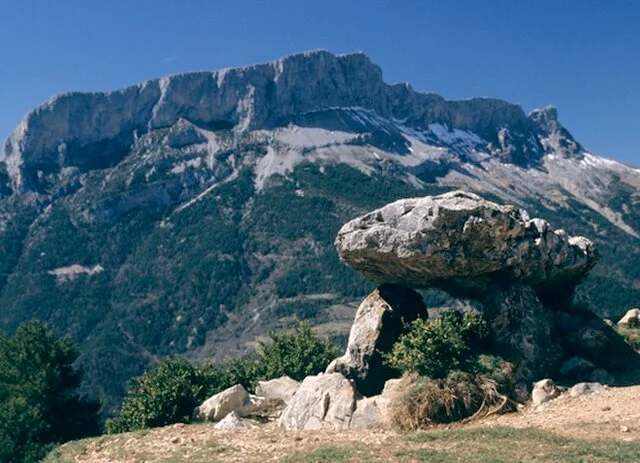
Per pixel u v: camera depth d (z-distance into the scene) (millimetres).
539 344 27984
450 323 27422
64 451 26531
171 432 26422
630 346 31266
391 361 26969
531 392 26062
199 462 21453
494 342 28000
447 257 27281
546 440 20250
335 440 22797
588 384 25672
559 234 30219
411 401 24266
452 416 24219
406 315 30047
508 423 23141
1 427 29594
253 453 22031
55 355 34156
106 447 25672
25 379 32906
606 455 18469
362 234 28031
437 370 25281
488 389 24906
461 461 18938
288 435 24172
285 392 33500
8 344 34156
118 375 132500
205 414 30328
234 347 143250
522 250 28016
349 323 137875
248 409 30703
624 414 22234
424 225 26938
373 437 22906
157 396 31000
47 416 32125
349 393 26078
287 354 40281
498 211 27000
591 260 31547
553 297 32281
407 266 28281
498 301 28500
